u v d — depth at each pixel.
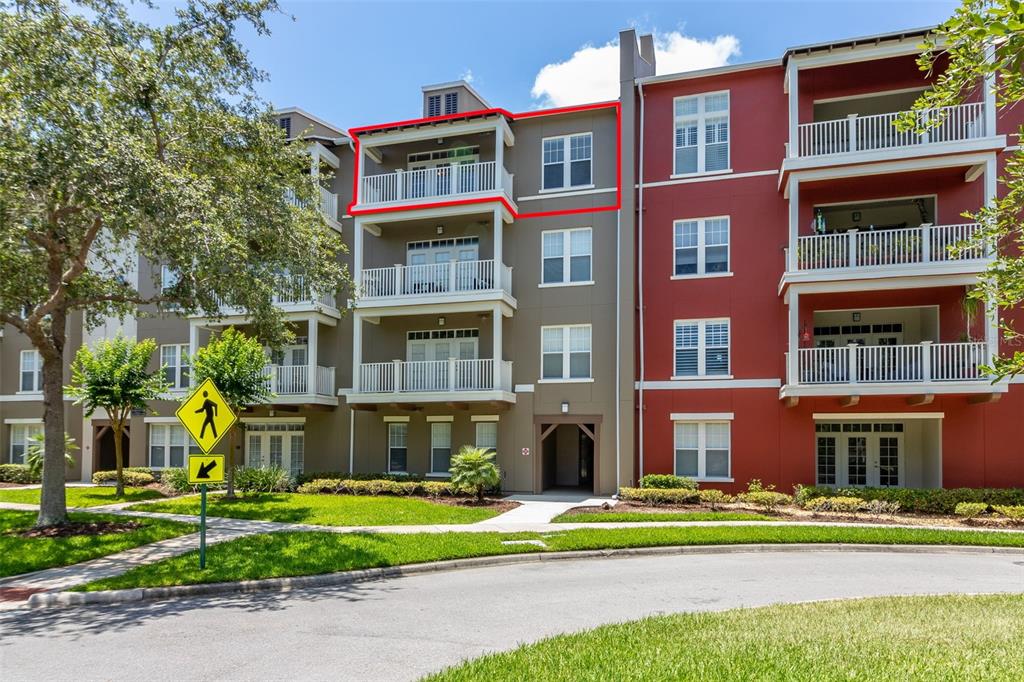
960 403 17.25
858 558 11.48
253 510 16.03
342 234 23.36
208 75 13.47
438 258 22.17
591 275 20.52
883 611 7.24
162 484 22.75
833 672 5.08
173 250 11.45
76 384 21.64
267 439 23.58
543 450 21.16
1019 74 4.79
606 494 19.58
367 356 22.62
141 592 8.81
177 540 12.34
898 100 18.98
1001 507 15.27
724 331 19.33
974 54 4.96
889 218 19.17
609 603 8.29
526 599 8.55
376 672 5.79
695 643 5.99
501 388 19.88
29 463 23.64
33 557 10.69
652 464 19.42
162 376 20.78
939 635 6.16
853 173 17.39
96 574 9.79
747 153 19.48
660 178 20.12
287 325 22.25
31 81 10.29
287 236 13.76
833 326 19.59
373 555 10.67
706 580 9.66
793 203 17.77
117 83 11.90
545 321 20.69
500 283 19.94
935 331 17.97
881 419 18.27
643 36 22.03
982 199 17.55
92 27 11.09
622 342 19.59
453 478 17.92
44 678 5.80
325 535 12.39
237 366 17.84
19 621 7.80
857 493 16.59
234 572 9.62
